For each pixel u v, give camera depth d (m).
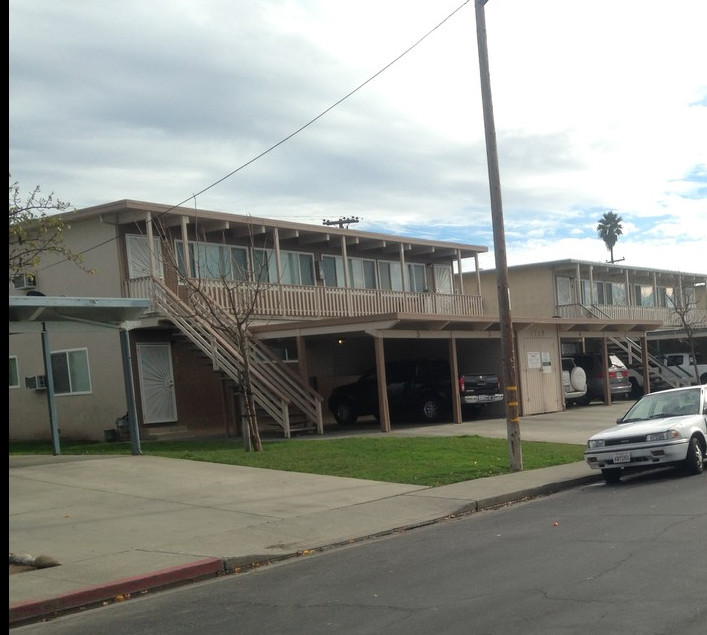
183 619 7.53
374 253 33.19
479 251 35.31
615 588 7.22
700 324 46.03
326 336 26.67
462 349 29.14
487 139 16.14
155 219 24.36
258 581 8.98
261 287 25.05
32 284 25.97
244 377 19.08
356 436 21.83
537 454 18.25
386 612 7.08
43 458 18.14
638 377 38.41
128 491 14.23
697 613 6.32
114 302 17.64
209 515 12.35
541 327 29.58
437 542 10.32
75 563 9.66
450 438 20.75
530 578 7.84
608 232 75.50
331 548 10.64
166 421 24.94
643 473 16.12
